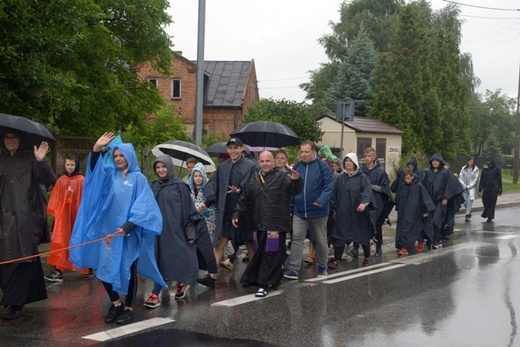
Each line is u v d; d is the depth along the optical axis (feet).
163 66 65.72
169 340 20.27
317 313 23.98
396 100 118.01
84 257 22.36
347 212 34.35
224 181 30.37
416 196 39.04
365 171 37.55
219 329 21.62
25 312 23.71
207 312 23.91
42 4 38.83
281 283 29.53
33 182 22.57
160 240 24.18
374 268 34.06
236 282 29.60
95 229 22.13
